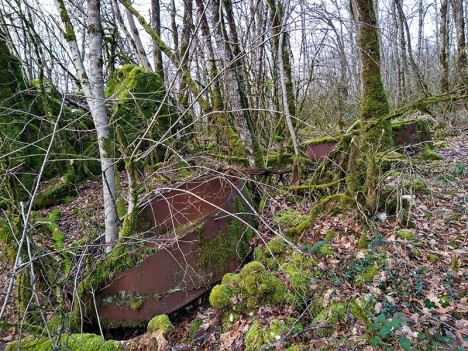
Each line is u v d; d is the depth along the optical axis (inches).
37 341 122.1
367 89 233.3
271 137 288.2
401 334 101.0
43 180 325.7
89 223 197.8
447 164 239.6
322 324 115.0
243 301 130.6
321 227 175.8
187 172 228.7
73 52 164.4
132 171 154.5
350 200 176.6
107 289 142.1
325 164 221.8
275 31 297.4
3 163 156.2
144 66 387.9
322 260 149.5
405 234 157.2
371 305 119.1
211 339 124.1
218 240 152.3
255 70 316.8
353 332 108.5
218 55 223.5
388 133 230.1
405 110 179.8
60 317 125.0
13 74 334.0
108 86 379.9
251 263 137.5
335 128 397.1
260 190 225.8
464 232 159.5
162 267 141.1
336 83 429.4
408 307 115.6
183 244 144.6
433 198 187.8
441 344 97.1
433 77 691.4
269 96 331.9
